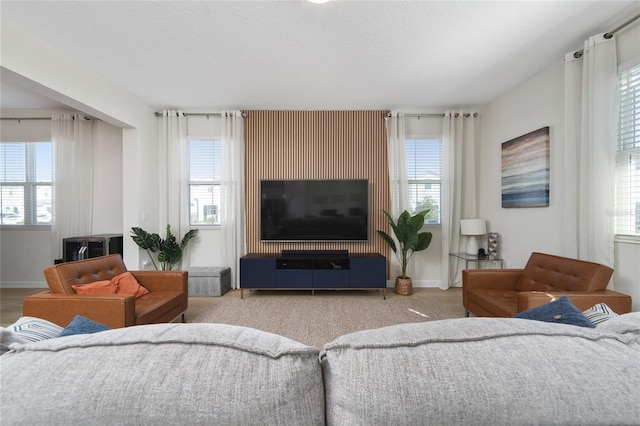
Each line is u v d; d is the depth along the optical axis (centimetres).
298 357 49
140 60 259
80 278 221
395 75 289
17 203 399
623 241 202
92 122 391
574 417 42
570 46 238
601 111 208
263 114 396
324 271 352
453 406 43
